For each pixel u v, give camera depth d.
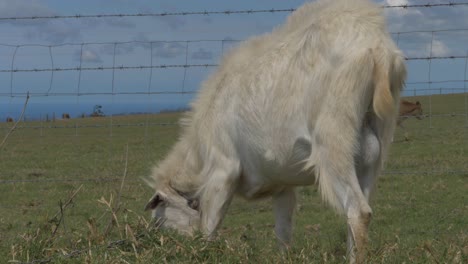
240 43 6.23
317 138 5.04
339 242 6.38
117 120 30.61
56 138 26.73
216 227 5.99
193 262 4.93
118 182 12.99
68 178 14.46
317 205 10.09
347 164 4.92
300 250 5.43
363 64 4.87
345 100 4.91
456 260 4.77
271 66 5.54
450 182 11.96
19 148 22.50
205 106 6.11
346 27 5.09
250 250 5.14
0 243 5.82
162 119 29.91
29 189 12.66
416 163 15.13
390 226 8.47
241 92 5.73
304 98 5.19
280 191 6.22
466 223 8.46
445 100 40.72
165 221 6.57
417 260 4.79
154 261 4.87
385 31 5.15
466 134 22.14
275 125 5.43
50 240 5.54
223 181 5.91
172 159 6.66
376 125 5.12
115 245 5.26
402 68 5.02
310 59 5.19
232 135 5.84
